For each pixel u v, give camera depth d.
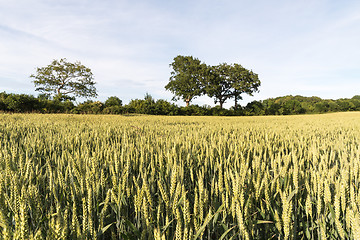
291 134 5.63
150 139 4.39
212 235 1.62
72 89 46.00
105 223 1.61
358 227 0.99
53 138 4.18
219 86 52.38
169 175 2.09
